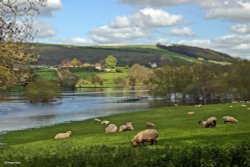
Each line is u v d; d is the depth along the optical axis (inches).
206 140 1359.5
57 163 858.1
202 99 7303.2
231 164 721.0
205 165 714.2
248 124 1877.5
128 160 767.7
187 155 740.7
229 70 7834.6
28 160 953.5
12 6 1376.7
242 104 3735.2
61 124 3024.1
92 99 6968.5
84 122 3009.4
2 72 1371.8
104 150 1029.2
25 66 1444.4
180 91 7352.4
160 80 7475.4
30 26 1414.9
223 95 7278.5
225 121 2063.2
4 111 4724.4
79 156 882.8
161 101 6540.4
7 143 2223.2
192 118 2682.1
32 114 4333.2
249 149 762.8
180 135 1619.1
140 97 7637.8
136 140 1338.6
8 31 1371.8
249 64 6998.0
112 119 3102.9
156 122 2591.0
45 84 6624.0
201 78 7253.9
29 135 2508.6
